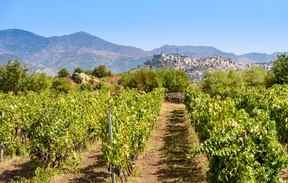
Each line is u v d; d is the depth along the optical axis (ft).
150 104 105.19
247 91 124.47
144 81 246.47
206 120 70.44
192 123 95.30
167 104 206.08
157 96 139.64
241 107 100.48
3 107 78.23
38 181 57.21
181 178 60.90
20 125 78.07
